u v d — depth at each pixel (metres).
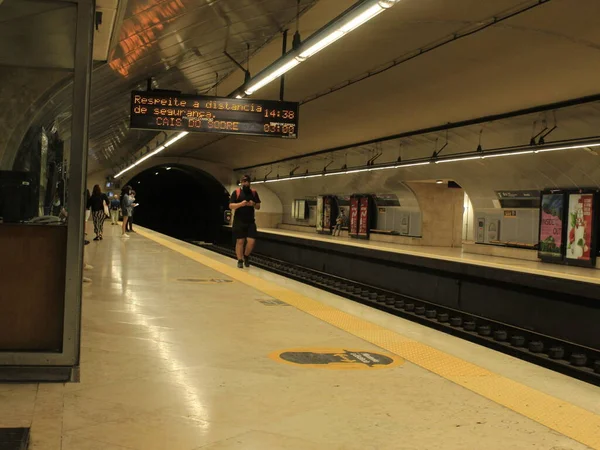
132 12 7.14
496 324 12.91
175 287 8.91
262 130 11.41
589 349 10.36
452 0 10.44
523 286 13.97
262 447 3.13
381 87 17.56
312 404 3.85
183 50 10.06
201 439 3.21
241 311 7.13
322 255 26.41
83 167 3.99
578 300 12.30
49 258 4.01
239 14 8.69
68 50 4.03
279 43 11.66
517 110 18.11
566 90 15.41
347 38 12.92
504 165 22.67
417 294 18.64
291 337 5.83
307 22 10.25
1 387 3.90
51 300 4.04
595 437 3.42
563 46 12.36
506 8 10.88
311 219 44.59
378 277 21.19
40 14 3.99
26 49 4.00
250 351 5.22
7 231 3.95
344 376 4.52
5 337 4.00
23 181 3.99
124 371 4.44
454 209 31.28
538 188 22.39
